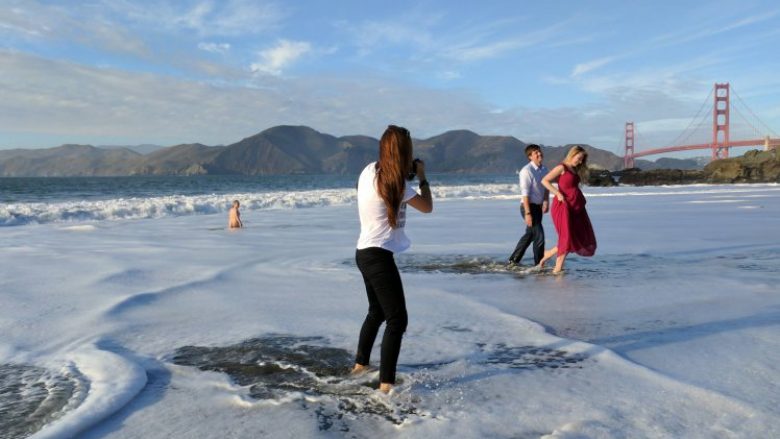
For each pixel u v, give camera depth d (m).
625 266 6.96
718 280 5.89
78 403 2.66
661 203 21.48
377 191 2.90
